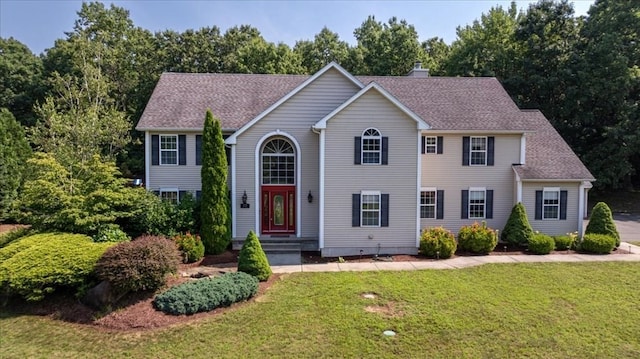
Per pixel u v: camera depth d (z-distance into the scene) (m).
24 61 43.81
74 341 8.80
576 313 9.98
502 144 19.30
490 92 21.73
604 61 31.22
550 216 19.05
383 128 16.30
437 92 21.53
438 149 19.14
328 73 17.64
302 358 7.80
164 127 18.30
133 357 8.00
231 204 17.56
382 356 7.89
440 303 10.61
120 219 15.64
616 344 8.44
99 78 26.61
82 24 39.12
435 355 7.95
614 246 17.36
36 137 22.66
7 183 22.83
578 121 33.66
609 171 31.20
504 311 10.08
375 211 16.48
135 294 10.70
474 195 19.39
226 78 22.17
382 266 14.69
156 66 38.16
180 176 18.94
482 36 39.06
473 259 15.83
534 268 14.26
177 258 11.47
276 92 21.34
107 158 21.66
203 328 9.16
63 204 13.67
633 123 30.45
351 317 9.66
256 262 12.55
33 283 10.35
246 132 17.58
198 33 40.00
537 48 34.44
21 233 14.54
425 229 17.94
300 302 10.69
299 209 17.80
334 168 16.28
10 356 8.16
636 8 31.23
